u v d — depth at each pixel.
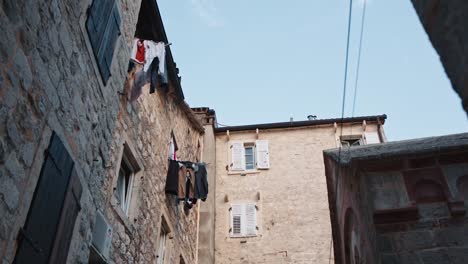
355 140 17.22
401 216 5.69
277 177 16.69
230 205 16.25
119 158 8.02
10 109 3.69
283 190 16.36
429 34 2.89
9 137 3.66
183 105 13.62
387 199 5.83
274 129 17.89
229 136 17.86
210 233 14.97
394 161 6.09
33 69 4.09
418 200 5.80
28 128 3.97
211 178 16.28
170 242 11.33
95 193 5.97
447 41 2.69
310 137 17.48
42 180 4.08
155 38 10.66
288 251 15.06
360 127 17.31
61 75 4.73
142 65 8.88
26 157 3.89
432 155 6.00
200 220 15.20
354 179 6.54
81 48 5.27
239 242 15.47
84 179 5.44
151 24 10.29
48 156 4.23
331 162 8.22
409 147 6.48
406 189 5.88
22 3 3.87
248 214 16.00
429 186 5.89
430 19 2.85
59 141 4.52
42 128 4.23
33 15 4.09
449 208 5.65
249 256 15.15
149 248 9.48
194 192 12.35
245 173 16.92
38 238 4.02
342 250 8.87
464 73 2.55
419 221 5.64
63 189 4.60
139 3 8.20
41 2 4.25
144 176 9.42
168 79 11.70
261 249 15.23
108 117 6.43
